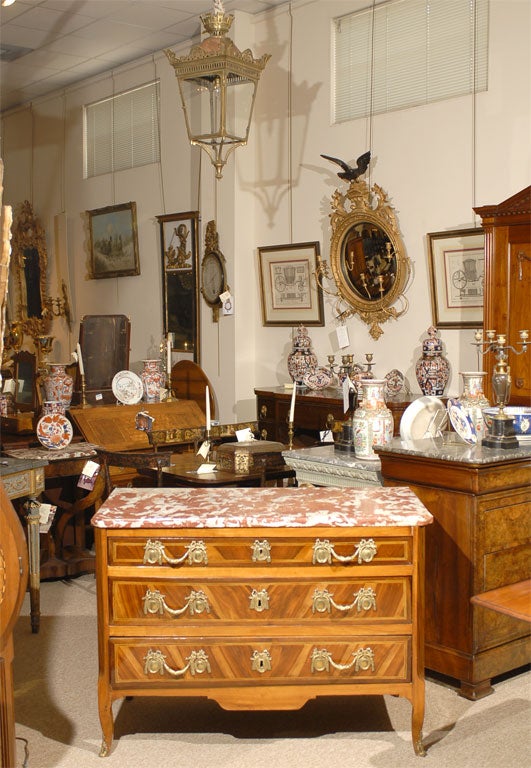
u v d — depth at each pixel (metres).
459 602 4.07
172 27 9.10
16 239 12.70
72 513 5.88
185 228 9.46
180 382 9.08
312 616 3.47
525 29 6.41
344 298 7.75
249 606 3.46
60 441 5.70
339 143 7.85
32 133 12.36
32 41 9.62
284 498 3.79
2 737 3.04
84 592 5.71
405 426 4.62
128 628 3.46
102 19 8.85
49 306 12.16
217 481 5.21
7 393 8.09
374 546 3.45
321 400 7.13
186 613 3.46
